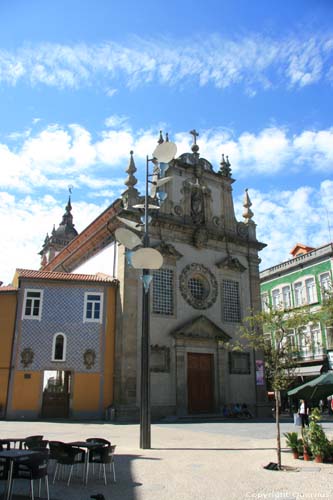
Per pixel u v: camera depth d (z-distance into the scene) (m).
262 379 31.44
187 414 27.52
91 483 9.78
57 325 26.66
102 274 30.20
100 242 32.16
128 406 25.30
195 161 34.47
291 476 10.43
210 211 33.69
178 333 28.41
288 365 13.67
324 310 23.14
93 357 26.45
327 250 38.62
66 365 26.06
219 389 29.36
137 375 26.27
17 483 9.80
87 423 23.27
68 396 25.80
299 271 41.56
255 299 33.66
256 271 34.59
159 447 15.05
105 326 27.25
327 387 14.46
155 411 26.53
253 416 30.02
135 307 27.36
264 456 13.24
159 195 17.47
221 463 12.08
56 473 10.55
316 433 12.63
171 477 10.34
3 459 8.84
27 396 25.12
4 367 25.41
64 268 39.28
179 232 31.41
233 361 30.66
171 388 27.59
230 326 31.75
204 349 29.58
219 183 35.47
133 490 9.14
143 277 16.20
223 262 32.69
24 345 25.92
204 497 8.57
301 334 14.70
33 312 26.64
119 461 12.36
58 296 27.19
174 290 29.75
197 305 30.55
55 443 9.92
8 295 26.78
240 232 35.09
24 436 16.64
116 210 30.69
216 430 20.72
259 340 14.07
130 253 15.79
